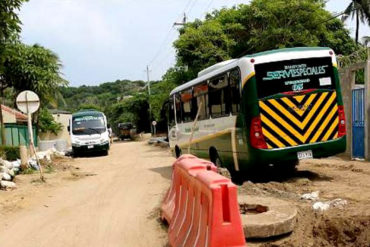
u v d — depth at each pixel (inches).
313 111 408.5
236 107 422.0
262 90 399.5
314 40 973.8
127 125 2659.9
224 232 173.2
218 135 480.1
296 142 403.9
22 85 1206.9
